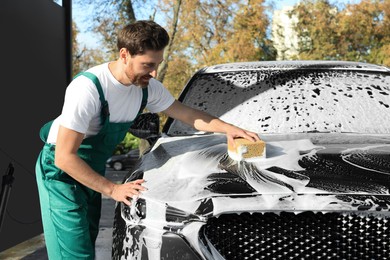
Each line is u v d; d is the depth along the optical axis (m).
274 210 2.37
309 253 2.41
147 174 2.79
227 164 2.71
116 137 2.91
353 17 25.05
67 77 6.72
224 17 23.72
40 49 6.09
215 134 3.40
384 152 2.79
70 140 2.67
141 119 3.53
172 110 3.10
